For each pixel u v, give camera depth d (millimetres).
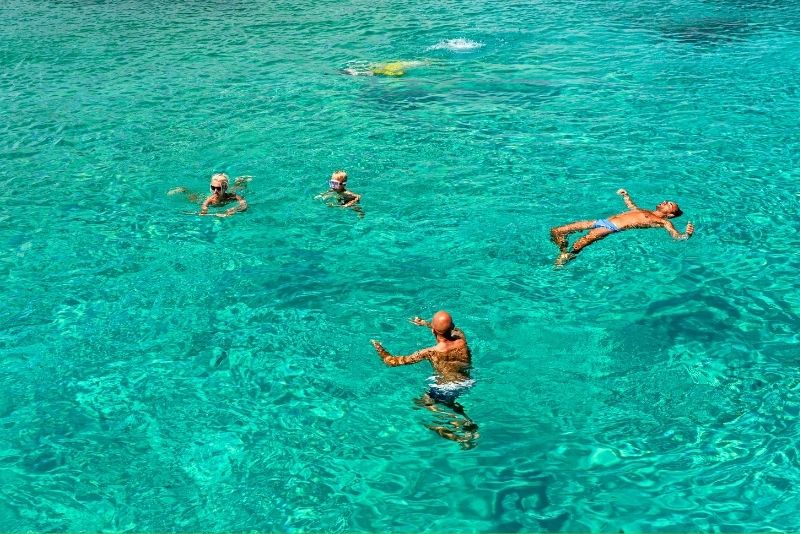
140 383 6734
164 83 15695
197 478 5656
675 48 17391
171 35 20000
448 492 5445
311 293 8117
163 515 5320
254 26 20938
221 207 10070
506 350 7055
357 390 6582
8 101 14672
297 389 6613
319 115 13594
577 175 10797
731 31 18750
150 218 9867
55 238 9367
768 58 16297
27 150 12195
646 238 9031
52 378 6820
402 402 6414
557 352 7023
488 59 17109
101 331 7520
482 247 8969
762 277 8219
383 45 18609
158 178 11062
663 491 5379
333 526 5188
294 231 9484
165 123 13312
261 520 5258
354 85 15336
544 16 21219
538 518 5184
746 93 14117
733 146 11711
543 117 13219
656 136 12211
